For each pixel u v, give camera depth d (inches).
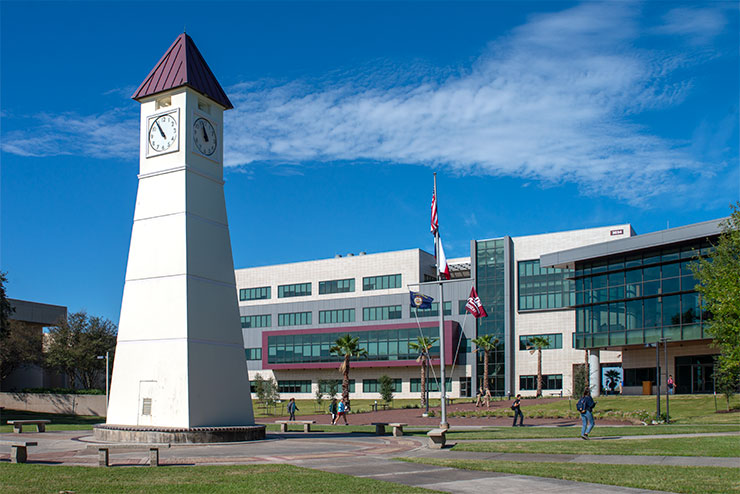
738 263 1592.0
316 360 3890.3
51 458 919.0
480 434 1352.1
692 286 2357.3
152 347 1226.0
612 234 3329.2
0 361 2743.6
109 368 3164.4
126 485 660.7
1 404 2736.2
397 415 2454.5
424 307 1519.4
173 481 687.7
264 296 4350.4
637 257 2559.1
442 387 1443.2
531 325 3489.2
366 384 3789.4
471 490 642.2
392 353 3663.9
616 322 2623.0
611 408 2143.2
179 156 1266.0
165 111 1294.3
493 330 3545.8
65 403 2625.5
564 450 959.0
